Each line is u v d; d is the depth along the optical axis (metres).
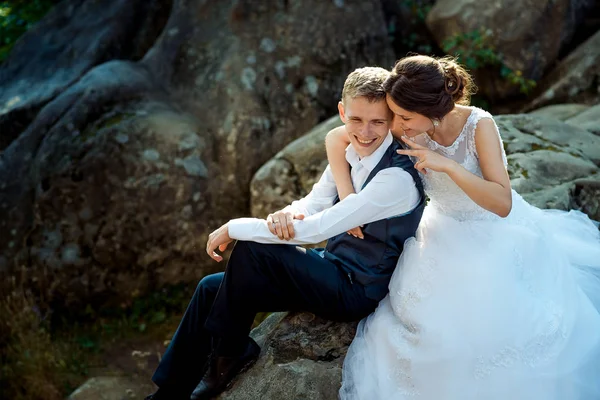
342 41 5.12
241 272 2.44
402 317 2.36
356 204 2.36
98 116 4.74
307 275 2.45
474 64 5.39
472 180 2.18
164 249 4.56
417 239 2.48
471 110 2.35
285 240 2.40
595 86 5.13
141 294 4.59
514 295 2.25
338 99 5.05
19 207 4.63
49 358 4.19
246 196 4.69
